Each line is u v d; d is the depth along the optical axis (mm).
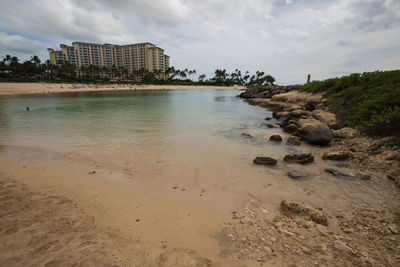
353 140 10031
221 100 41938
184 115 20938
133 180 6434
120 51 175000
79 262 2908
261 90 46969
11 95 48250
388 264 3072
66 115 20156
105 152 9117
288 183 6355
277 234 3891
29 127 14398
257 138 11930
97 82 112688
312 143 10734
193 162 8070
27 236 3395
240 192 5789
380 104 10844
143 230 3902
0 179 6012
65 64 103812
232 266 3062
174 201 5219
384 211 4766
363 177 6559
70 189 5590
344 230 4031
